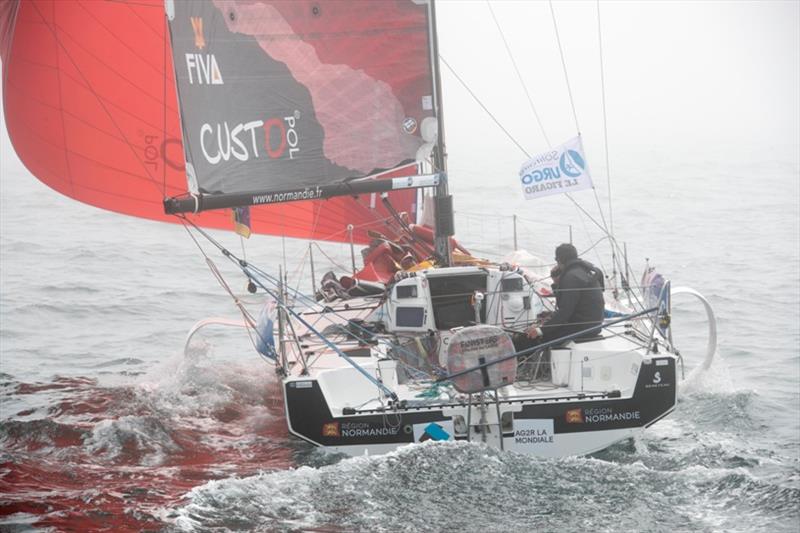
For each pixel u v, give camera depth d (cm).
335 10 2980
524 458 2470
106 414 3130
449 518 2152
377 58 3041
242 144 2958
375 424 2541
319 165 3045
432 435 2544
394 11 3023
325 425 2552
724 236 7388
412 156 3111
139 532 2097
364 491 2281
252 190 2983
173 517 2156
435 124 3103
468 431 2531
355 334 3153
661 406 2606
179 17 2839
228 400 3294
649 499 2248
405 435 2547
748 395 3244
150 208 4231
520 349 2900
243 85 2938
